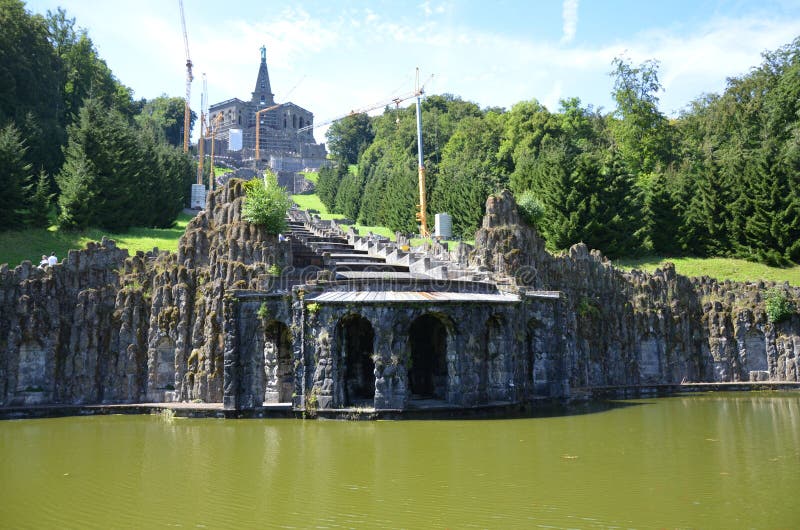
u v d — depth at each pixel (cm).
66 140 9244
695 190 9600
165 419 4222
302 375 4103
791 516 2008
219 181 17150
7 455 3072
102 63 13225
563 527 1930
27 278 4762
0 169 6338
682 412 4434
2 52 8650
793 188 8131
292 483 2466
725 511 2073
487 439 3338
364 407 4062
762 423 3925
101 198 7269
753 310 6391
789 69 11381
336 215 14362
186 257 4978
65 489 2427
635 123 12081
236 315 4238
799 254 7988
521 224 6119
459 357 4162
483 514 2062
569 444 3212
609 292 6288
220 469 2709
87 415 4484
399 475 2575
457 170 11919
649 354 6362
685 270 8100
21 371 4656
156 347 4769
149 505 2203
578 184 8494
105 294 4916
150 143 9606
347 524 1975
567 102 13888
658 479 2505
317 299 4103
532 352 4869
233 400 4156
